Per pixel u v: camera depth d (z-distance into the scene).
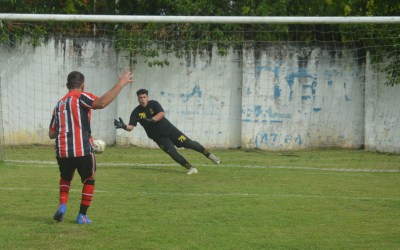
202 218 14.66
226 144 35.38
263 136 35.09
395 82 32.91
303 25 36.12
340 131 35.31
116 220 14.31
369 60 34.19
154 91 35.19
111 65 35.25
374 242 12.42
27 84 34.62
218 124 35.34
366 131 34.53
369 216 15.20
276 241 12.41
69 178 13.82
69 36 34.97
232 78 35.28
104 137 35.38
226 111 35.31
